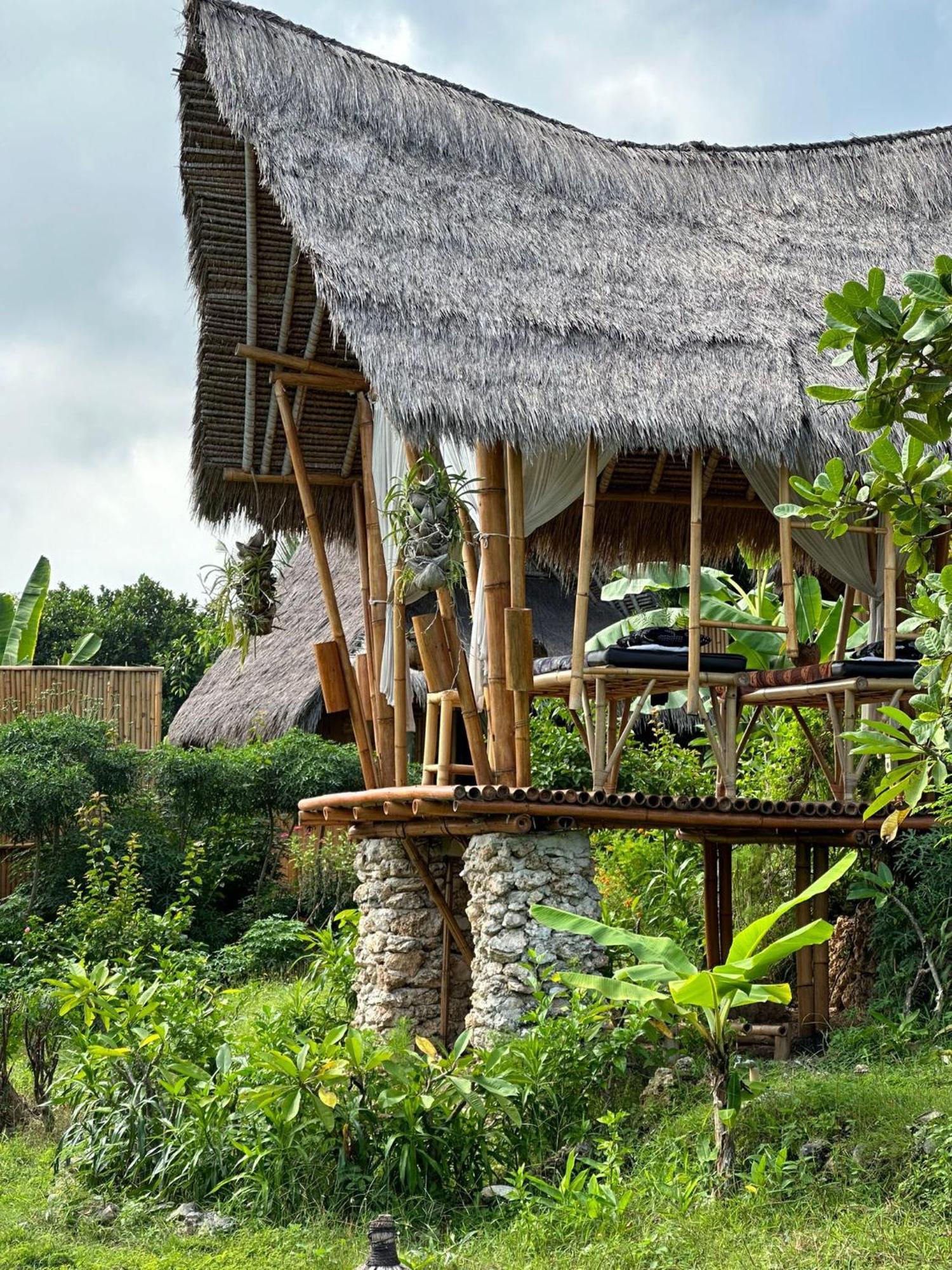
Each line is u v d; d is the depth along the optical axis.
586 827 8.74
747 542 12.27
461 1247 6.12
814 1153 6.45
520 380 8.66
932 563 9.82
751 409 8.84
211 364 10.98
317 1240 6.33
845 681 8.70
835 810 8.82
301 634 19.77
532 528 9.40
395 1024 10.27
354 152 9.93
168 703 32.22
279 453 11.74
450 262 9.40
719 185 11.02
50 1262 6.16
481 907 8.87
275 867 16.58
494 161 10.45
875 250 10.70
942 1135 6.23
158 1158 7.28
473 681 10.09
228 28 10.04
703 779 13.38
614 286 9.70
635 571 12.35
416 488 8.74
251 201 10.09
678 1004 6.64
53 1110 8.71
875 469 5.38
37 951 12.95
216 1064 7.75
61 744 15.63
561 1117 7.45
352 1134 6.96
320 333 10.80
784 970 10.27
